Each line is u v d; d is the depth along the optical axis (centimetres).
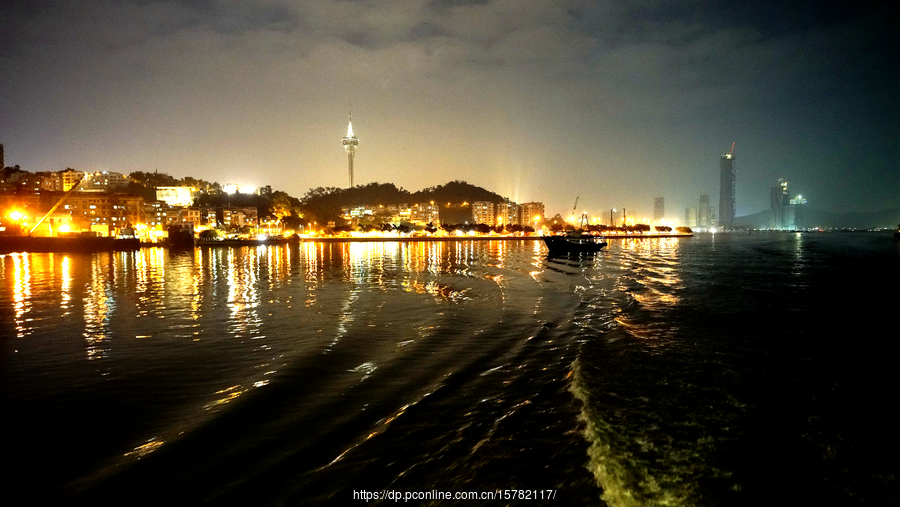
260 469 682
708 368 1184
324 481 646
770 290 3020
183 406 944
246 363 1269
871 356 1316
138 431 824
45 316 2072
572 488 618
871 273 4306
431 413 880
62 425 855
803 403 934
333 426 828
